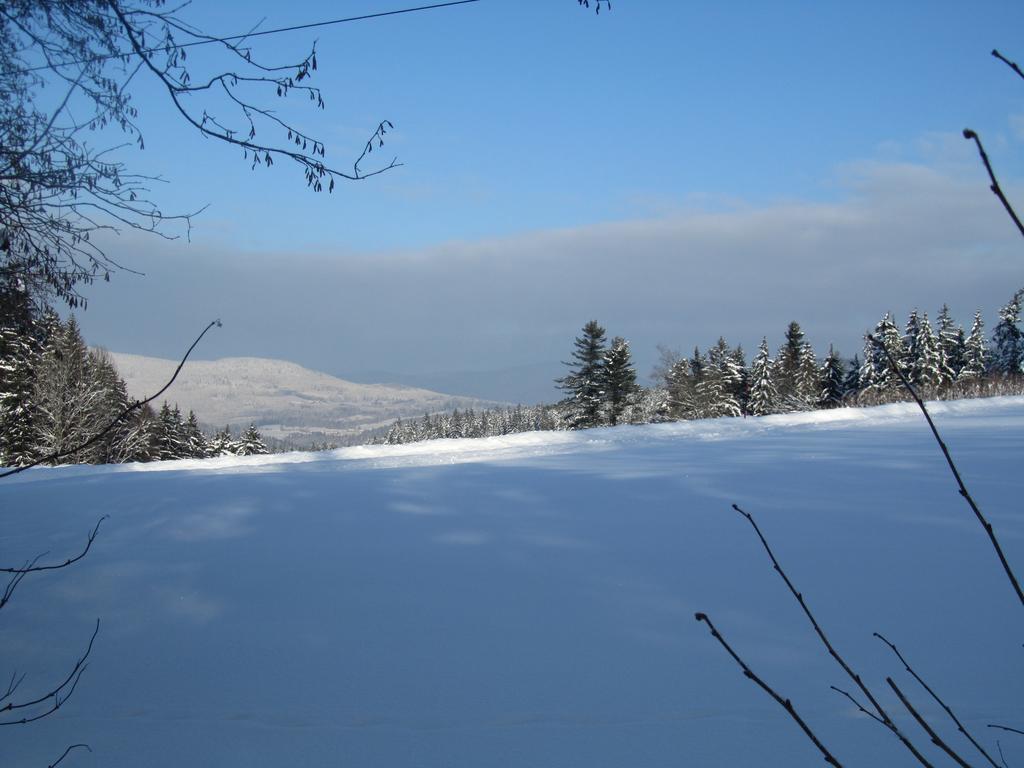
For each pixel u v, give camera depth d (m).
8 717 3.64
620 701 3.48
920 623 4.12
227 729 3.43
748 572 5.04
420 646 4.16
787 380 47.41
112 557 6.02
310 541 6.32
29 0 3.93
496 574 5.25
